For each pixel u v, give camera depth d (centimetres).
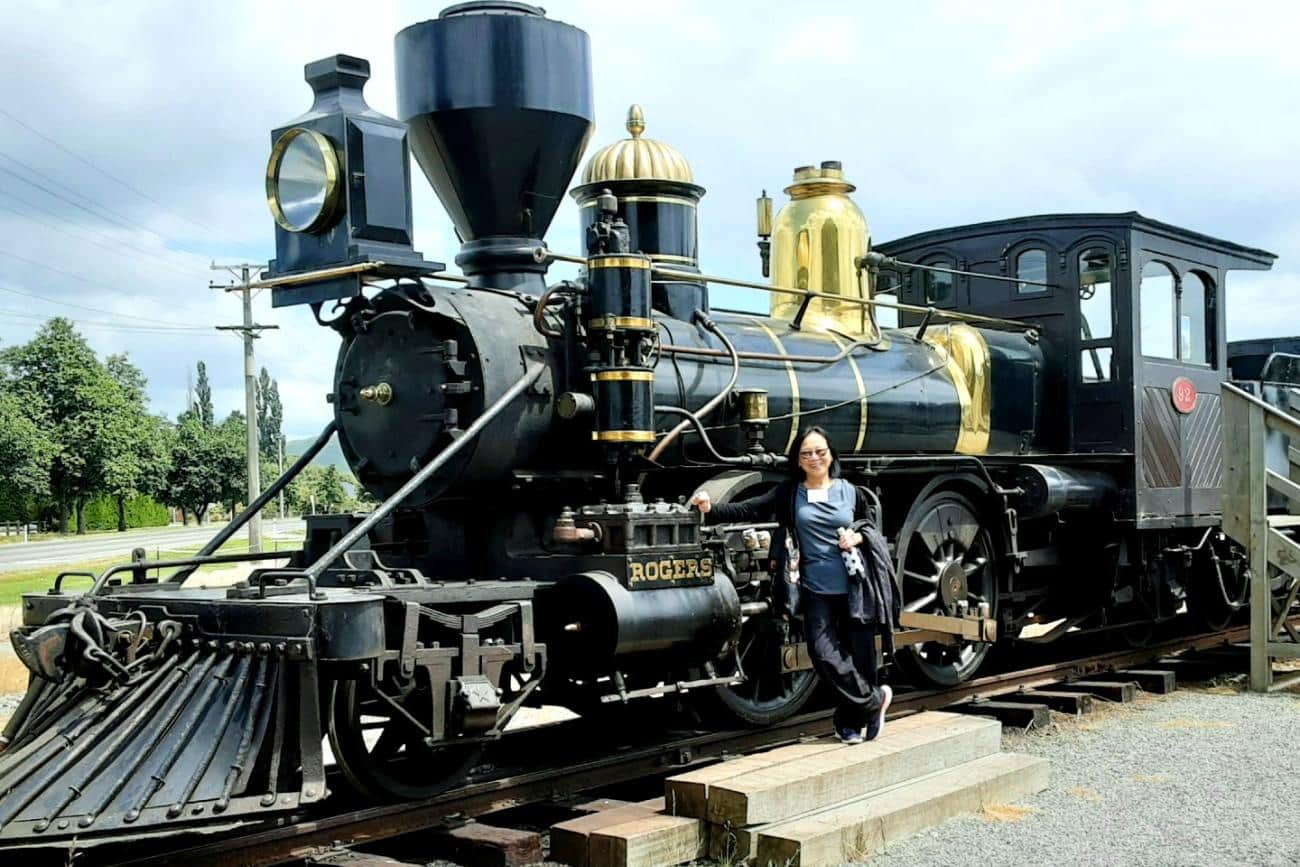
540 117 662
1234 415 954
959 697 829
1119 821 555
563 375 621
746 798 486
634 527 564
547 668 580
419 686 523
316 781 459
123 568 550
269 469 8056
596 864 482
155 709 468
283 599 479
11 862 445
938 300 1056
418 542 657
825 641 582
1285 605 948
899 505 805
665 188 727
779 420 738
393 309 619
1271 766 666
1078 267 976
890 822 520
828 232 862
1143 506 946
